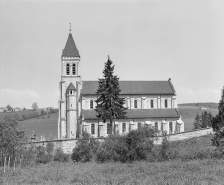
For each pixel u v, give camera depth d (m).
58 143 93.31
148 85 136.62
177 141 101.50
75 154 80.00
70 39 136.00
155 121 127.06
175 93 133.75
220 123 70.12
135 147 72.56
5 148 74.12
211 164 59.25
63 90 131.62
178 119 128.25
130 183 43.38
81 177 49.66
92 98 129.38
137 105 132.38
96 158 77.38
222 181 42.66
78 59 133.00
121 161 73.12
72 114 128.38
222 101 70.69
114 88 113.44
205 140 98.38
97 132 123.69
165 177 47.81
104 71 113.88
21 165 71.88
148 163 65.62
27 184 44.94
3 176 53.75
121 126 125.00
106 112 110.94
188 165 58.72
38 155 83.19
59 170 58.62
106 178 48.62
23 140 82.31
